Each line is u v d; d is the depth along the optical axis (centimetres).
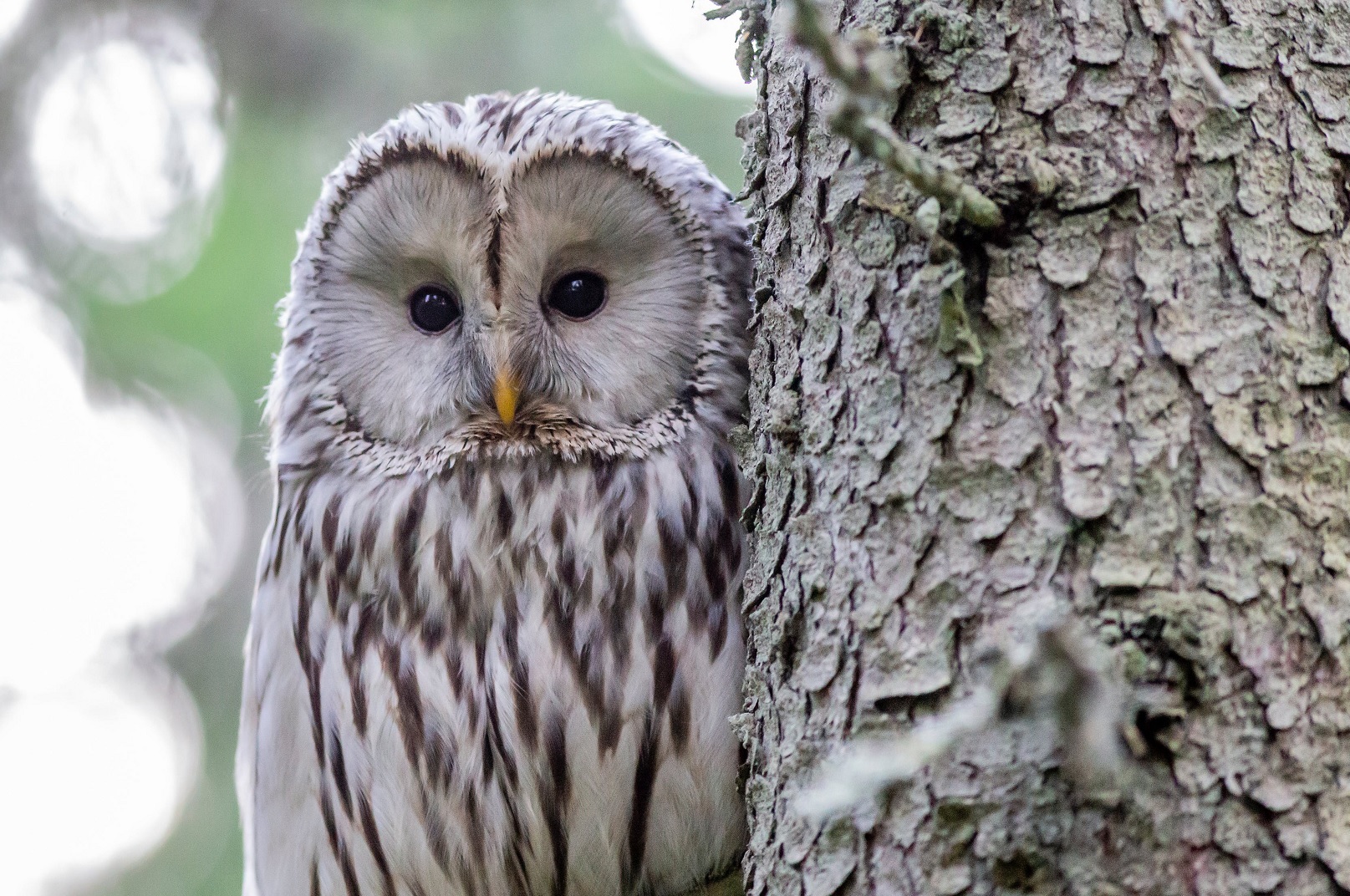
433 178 824
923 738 479
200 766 1464
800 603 584
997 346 544
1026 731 512
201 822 1443
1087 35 556
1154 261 537
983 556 535
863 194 578
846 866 545
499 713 744
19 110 1364
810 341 605
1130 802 497
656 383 796
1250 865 493
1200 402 525
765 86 672
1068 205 543
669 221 814
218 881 1416
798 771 570
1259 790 496
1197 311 533
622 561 749
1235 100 547
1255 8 558
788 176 634
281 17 1351
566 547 755
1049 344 539
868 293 580
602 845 749
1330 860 492
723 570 750
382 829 772
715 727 729
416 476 790
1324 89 554
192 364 1358
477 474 777
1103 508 521
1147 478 520
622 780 739
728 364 798
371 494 798
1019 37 561
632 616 743
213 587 1498
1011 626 523
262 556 861
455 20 1330
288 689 818
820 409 594
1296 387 528
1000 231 544
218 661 1489
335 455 827
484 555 761
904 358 566
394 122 850
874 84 476
